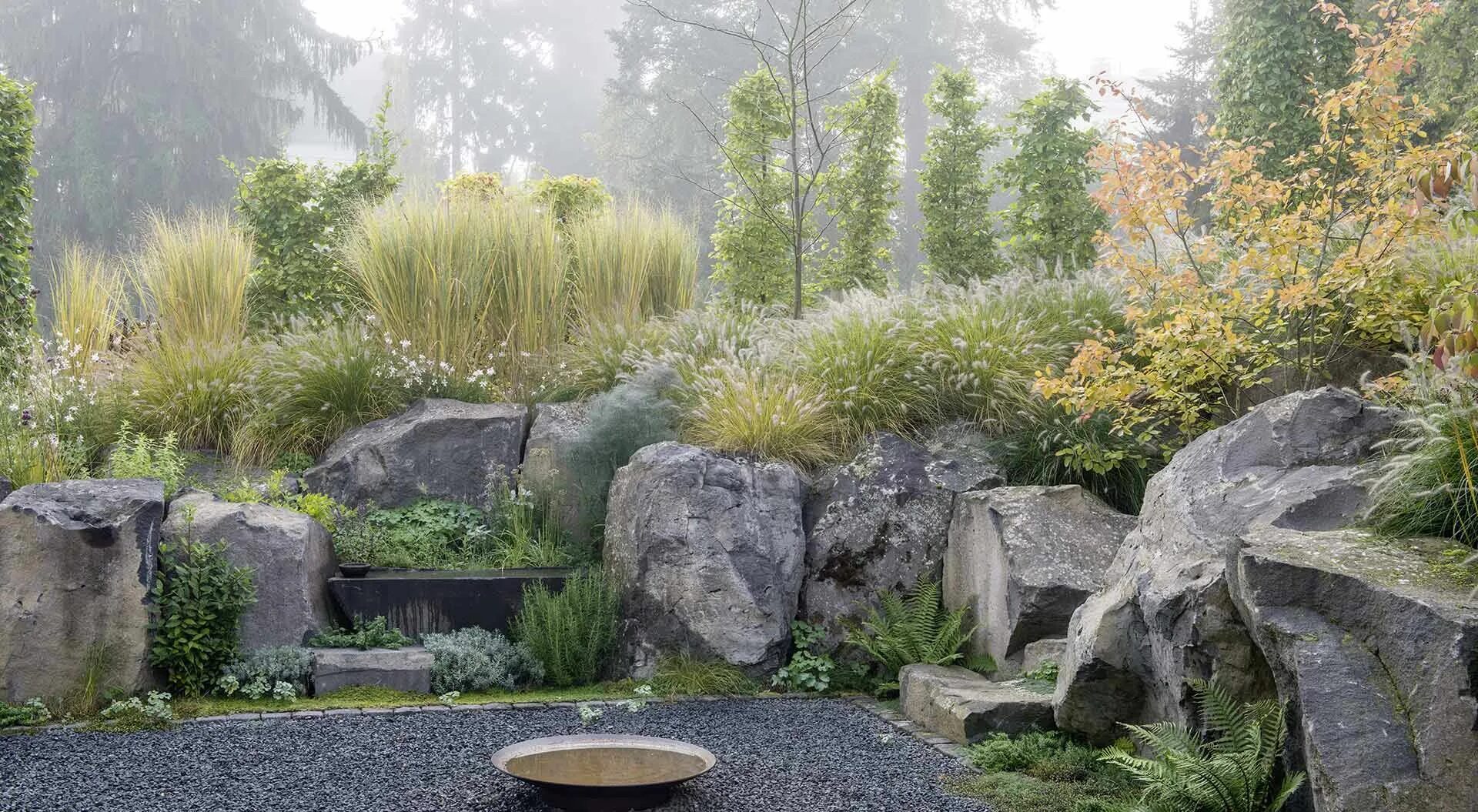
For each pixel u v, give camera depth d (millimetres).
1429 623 3502
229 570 6535
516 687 6801
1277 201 6973
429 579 7223
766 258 11828
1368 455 4910
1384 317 6824
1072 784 4879
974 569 7086
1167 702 4820
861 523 7480
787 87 15750
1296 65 11680
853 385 8070
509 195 11055
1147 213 7105
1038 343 8195
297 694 6430
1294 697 3945
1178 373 7078
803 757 5438
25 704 5863
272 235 11570
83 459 8031
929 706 6062
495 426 8680
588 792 4438
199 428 8820
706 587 6992
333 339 9273
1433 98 13734
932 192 11320
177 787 4750
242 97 33969
